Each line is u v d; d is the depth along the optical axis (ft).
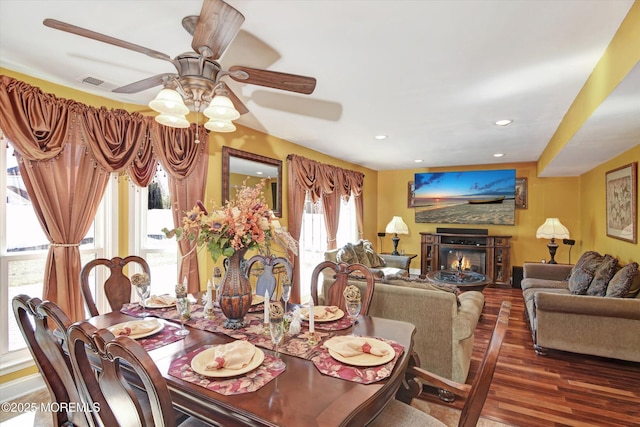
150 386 2.72
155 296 7.66
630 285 9.61
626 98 6.33
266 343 5.16
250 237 5.68
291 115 10.89
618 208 12.26
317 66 7.24
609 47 6.13
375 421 4.67
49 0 5.06
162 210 10.92
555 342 9.90
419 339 8.39
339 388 3.82
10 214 7.87
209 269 11.08
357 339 5.09
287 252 13.57
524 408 7.40
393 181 23.80
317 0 4.96
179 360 4.51
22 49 6.67
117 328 5.47
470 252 20.90
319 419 3.24
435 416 7.38
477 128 12.20
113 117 8.86
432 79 7.88
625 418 7.02
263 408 3.42
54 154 7.73
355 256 16.47
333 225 18.16
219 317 6.43
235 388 3.79
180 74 5.31
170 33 6.06
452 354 8.03
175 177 10.09
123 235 9.88
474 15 5.32
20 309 4.19
